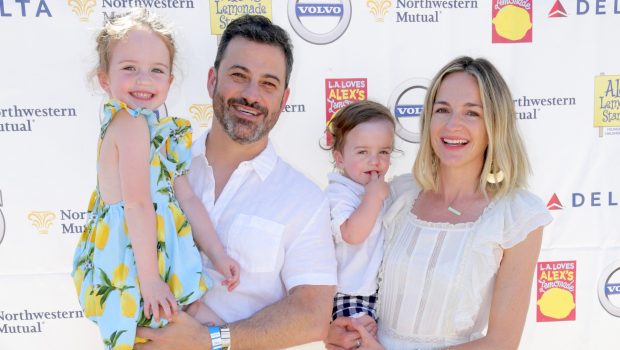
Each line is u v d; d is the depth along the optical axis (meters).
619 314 2.61
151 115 1.57
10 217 2.31
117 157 1.50
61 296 2.39
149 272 1.46
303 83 2.39
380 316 1.81
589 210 2.54
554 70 2.45
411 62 2.41
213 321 1.62
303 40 2.36
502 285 1.58
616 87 2.48
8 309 2.37
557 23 2.43
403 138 2.46
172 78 1.69
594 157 2.51
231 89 1.70
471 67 1.65
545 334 2.62
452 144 1.67
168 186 1.59
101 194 1.53
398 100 2.43
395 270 1.73
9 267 2.34
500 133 1.62
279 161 1.82
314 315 1.61
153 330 1.49
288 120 2.41
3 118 2.26
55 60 2.25
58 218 2.34
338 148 1.99
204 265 1.67
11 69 2.23
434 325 1.64
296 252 1.67
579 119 2.49
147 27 1.58
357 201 1.86
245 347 1.54
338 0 2.35
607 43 2.45
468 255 1.60
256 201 1.71
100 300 1.46
